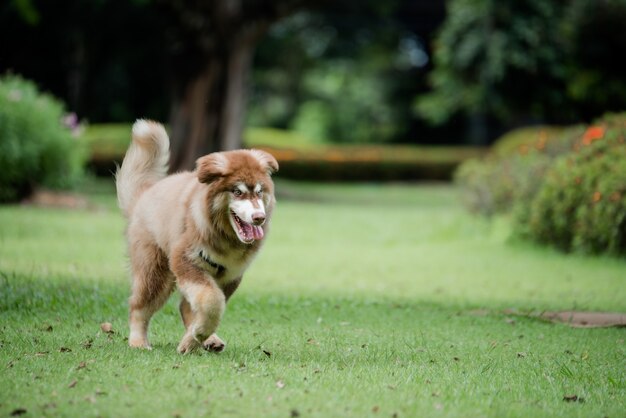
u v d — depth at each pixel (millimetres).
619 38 31766
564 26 31891
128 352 6785
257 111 52719
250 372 6227
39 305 8969
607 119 16625
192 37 25125
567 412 5488
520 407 5559
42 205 20875
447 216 21469
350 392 5719
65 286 9930
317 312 9664
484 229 18672
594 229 14742
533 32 31375
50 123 21172
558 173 15867
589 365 7055
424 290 11930
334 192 33562
